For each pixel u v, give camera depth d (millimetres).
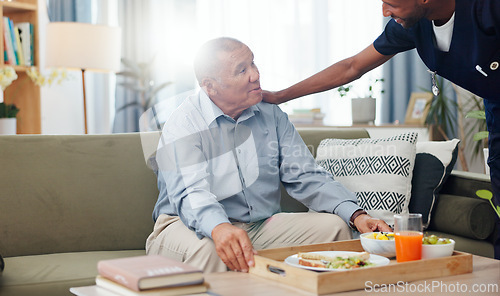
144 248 2062
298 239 1824
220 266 1649
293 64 4660
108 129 4914
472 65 1670
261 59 4691
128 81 4785
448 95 4059
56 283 1602
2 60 3605
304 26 4637
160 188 1985
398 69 4242
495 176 2000
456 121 3953
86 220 2006
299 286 1243
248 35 4703
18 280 1599
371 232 1688
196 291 1174
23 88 3881
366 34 4488
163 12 4770
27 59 3783
